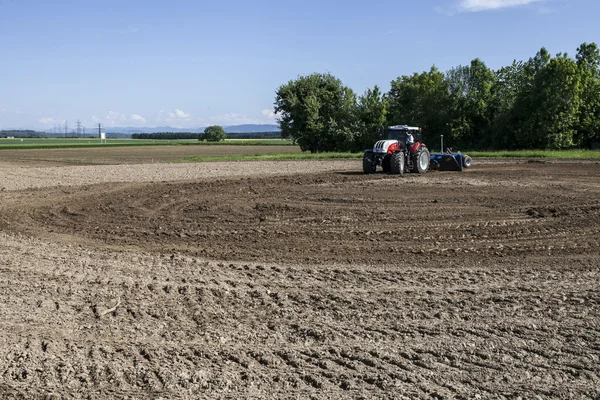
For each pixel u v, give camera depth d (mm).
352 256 11266
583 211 15852
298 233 13523
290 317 7680
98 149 88250
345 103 63625
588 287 8977
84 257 11328
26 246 12445
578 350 6457
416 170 26875
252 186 22594
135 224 15055
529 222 14484
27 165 43344
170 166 38219
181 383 5664
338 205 17438
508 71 58500
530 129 51344
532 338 6828
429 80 59219
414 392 5461
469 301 8266
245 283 9312
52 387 5605
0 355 6340
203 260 11008
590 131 53469
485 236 12977
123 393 5480
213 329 7211
